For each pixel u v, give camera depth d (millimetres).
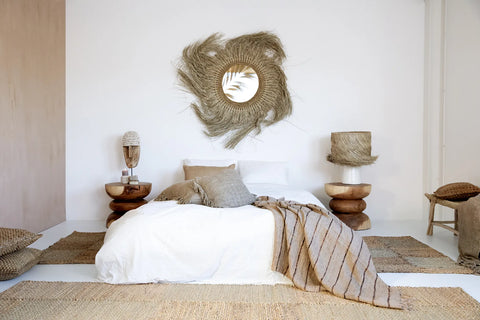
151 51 5355
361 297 2662
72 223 5199
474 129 4637
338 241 3021
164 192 4258
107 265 3000
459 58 4859
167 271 3021
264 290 2875
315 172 5371
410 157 5363
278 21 5316
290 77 5348
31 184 4500
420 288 2865
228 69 5320
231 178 3828
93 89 5371
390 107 5340
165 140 5383
